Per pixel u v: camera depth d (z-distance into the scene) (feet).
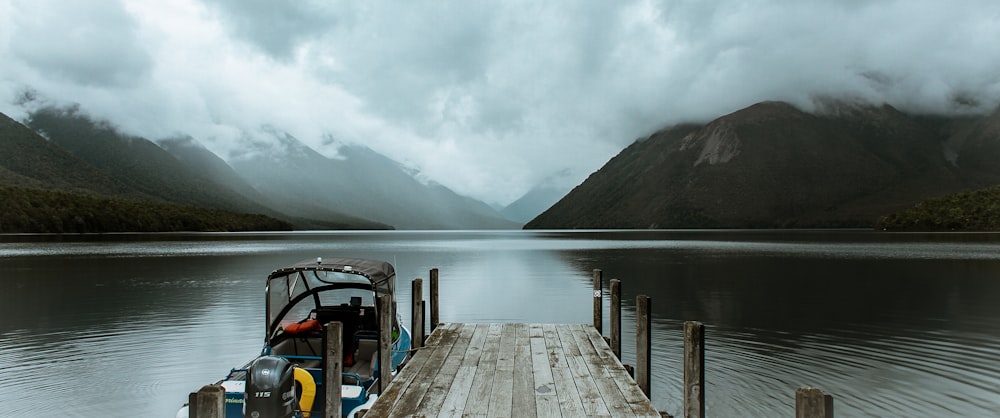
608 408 25.38
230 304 79.41
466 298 85.81
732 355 48.91
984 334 57.36
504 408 25.39
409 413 24.75
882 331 59.67
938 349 50.93
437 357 34.65
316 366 32.22
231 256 181.78
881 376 42.45
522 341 39.09
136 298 85.46
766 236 438.81
